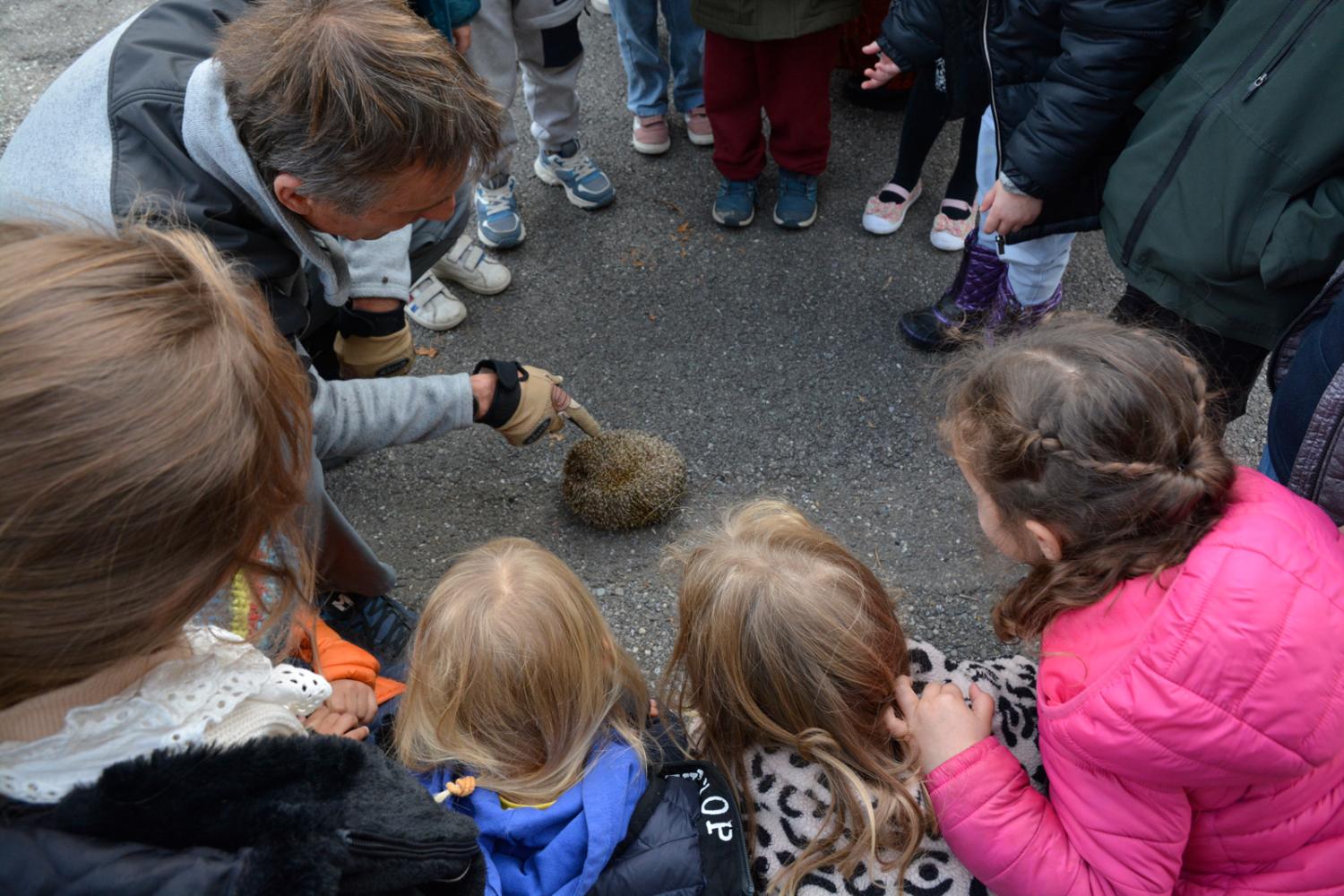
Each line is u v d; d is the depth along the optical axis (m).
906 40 2.50
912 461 2.56
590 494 2.34
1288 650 1.09
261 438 0.65
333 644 1.66
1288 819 1.25
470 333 2.94
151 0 4.13
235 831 0.65
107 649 0.62
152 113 1.51
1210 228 1.78
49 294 0.58
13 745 0.67
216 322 0.64
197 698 0.74
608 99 3.74
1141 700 1.15
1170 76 1.90
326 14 1.40
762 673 1.43
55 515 0.55
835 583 1.44
